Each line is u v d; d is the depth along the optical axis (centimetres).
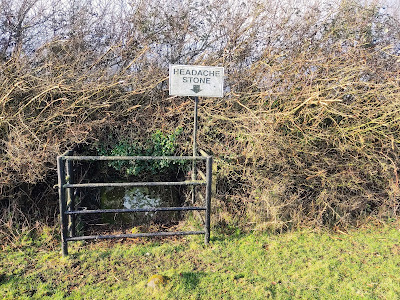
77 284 307
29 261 347
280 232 430
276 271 339
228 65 500
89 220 462
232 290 299
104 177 480
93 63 463
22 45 469
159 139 460
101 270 330
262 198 438
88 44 498
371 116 432
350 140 450
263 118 421
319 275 333
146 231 438
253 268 344
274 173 455
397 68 497
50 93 415
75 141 408
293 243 406
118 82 422
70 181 381
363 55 441
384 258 374
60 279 314
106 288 300
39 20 493
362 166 459
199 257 361
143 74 474
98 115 449
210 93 408
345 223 458
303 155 450
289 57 489
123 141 455
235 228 430
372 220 480
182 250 376
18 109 410
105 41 504
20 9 483
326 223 456
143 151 463
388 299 295
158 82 454
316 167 445
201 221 432
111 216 464
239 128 444
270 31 509
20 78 404
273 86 464
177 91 401
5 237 388
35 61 450
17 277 316
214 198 447
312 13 502
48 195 450
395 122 452
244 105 461
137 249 375
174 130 463
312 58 463
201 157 362
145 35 509
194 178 454
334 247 398
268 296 293
